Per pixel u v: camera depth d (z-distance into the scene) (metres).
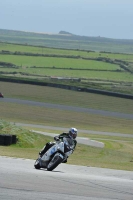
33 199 24.56
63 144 39.06
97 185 32.34
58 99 180.38
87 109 166.62
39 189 27.69
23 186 28.08
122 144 111.94
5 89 192.25
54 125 133.75
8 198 24.20
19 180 30.30
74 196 26.78
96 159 69.19
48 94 188.62
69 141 39.22
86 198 26.58
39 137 86.88
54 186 29.59
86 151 84.81
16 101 168.88
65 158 39.47
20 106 159.75
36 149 75.56
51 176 34.53
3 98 173.12
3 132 82.94
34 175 33.88
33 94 186.12
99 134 126.75
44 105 166.25
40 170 38.94
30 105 163.38
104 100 186.00
